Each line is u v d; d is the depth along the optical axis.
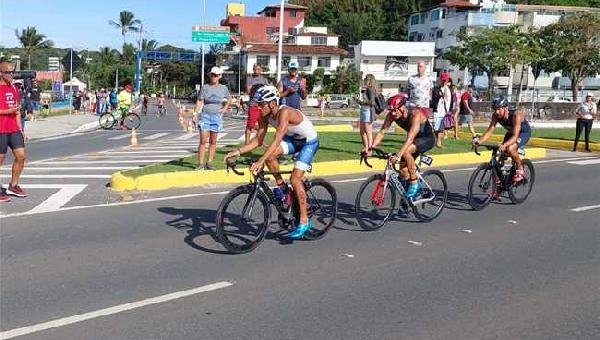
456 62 58.12
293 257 6.63
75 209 8.61
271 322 4.80
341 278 5.95
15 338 4.38
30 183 10.69
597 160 16.64
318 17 103.44
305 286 5.68
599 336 4.69
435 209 8.89
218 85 11.20
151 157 15.03
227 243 6.57
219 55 82.88
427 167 13.74
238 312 4.98
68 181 10.96
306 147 7.01
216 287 5.56
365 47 76.00
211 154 11.41
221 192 10.05
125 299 5.19
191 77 105.75
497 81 71.75
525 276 6.18
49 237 7.09
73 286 5.47
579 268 6.51
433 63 78.69
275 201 7.08
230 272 6.02
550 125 32.78
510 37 52.78
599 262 6.76
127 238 7.14
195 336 4.49
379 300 5.37
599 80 72.62
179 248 6.80
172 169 11.15
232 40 82.75
